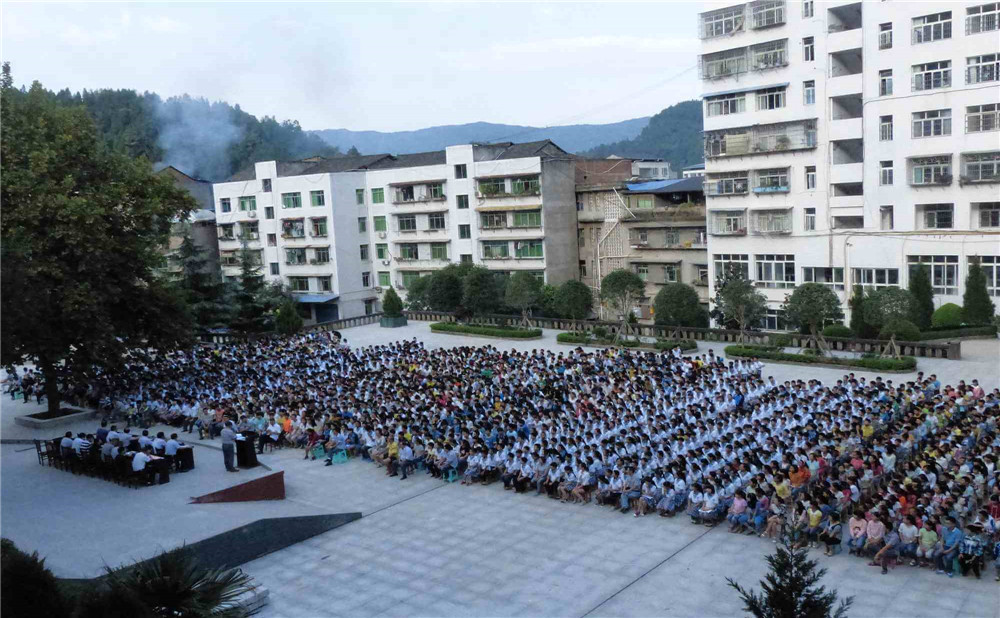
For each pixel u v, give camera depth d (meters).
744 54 55.41
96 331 33.06
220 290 61.09
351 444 29.69
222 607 10.26
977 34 45.53
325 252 75.88
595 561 20.39
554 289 60.78
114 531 21.23
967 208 47.09
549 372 36.69
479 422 28.92
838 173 52.19
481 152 69.44
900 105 48.97
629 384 32.19
